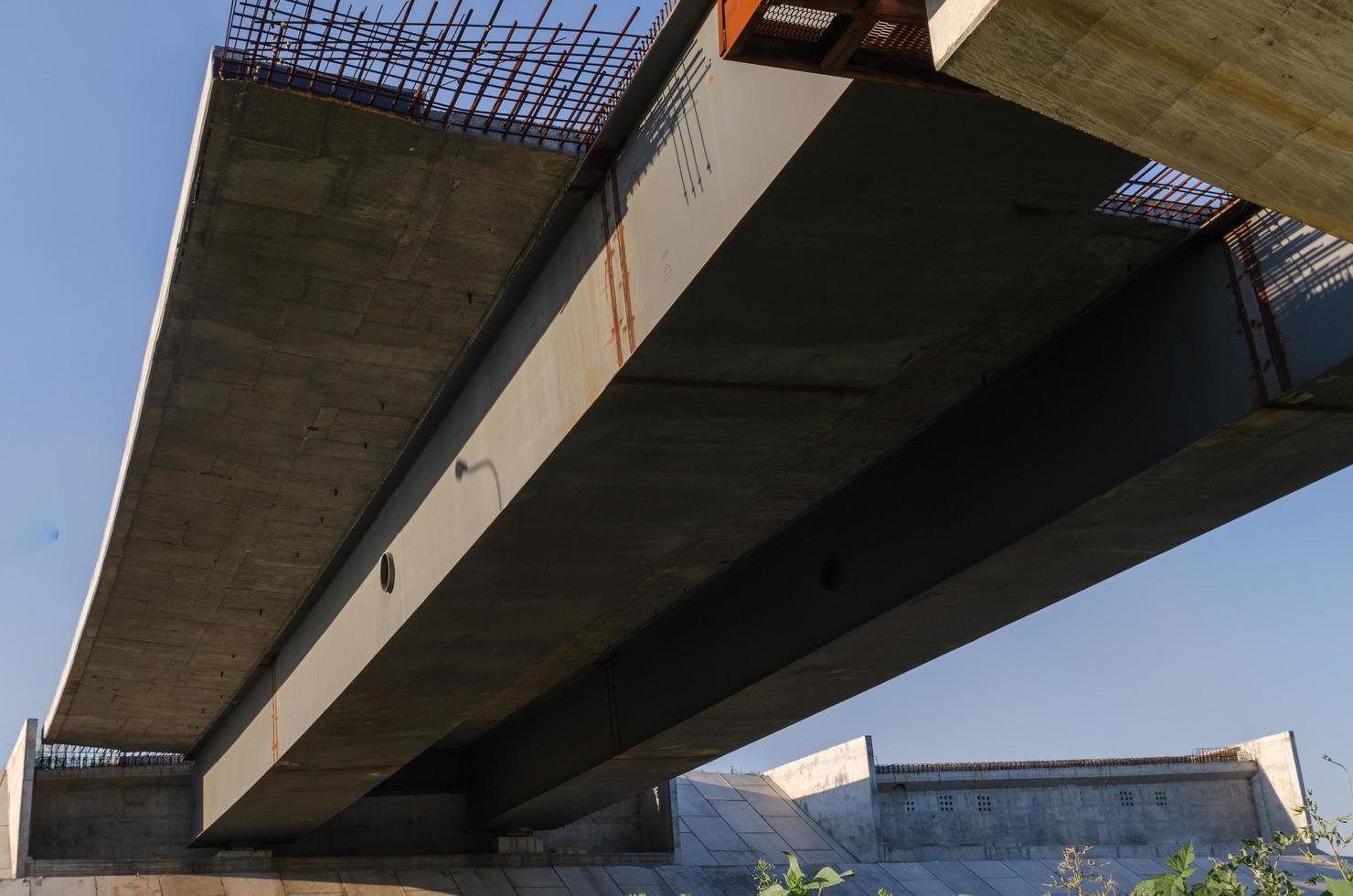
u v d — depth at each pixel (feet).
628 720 98.94
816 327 45.55
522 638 73.26
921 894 146.51
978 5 21.16
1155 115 22.47
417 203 50.29
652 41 44.09
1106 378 55.47
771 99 38.09
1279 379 48.01
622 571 65.10
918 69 31.22
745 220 39.55
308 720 88.79
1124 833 163.32
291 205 49.98
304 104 44.86
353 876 128.06
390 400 64.80
